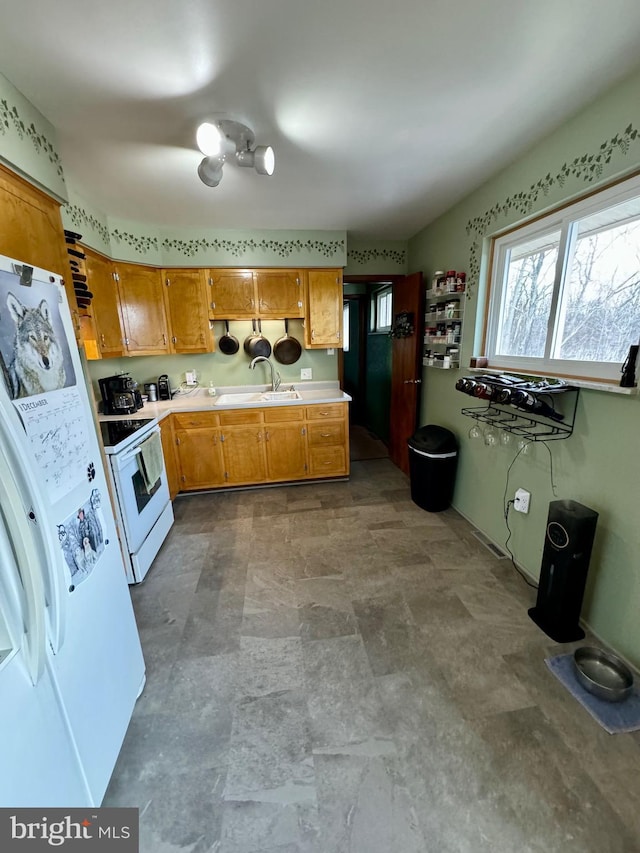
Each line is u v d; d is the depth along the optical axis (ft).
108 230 9.18
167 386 11.51
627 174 4.74
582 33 3.84
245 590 6.78
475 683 4.83
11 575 2.54
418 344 10.98
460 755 3.98
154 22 3.58
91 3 3.35
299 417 11.06
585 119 5.13
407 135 5.75
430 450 9.20
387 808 3.55
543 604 5.71
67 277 5.65
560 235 5.96
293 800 3.63
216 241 10.42
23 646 2.63
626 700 4.49
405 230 10.93
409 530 8.73
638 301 4.87
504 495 7.60
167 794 3.71
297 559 7.69
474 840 3.30
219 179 6.13
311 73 4.36
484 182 7.53
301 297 11.16
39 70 4.17
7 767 2.44
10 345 2.68
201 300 10.82
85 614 3.55
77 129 5.36
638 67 4.34
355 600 6.43
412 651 5.35
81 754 3.32
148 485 7.61
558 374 6.15
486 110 5.15
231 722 4.41
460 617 5.98
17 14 3.42
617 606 5.13
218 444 10.82
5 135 4.25
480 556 7.62
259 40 3.85
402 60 4.18
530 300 6.88
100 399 9.75
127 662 4.42
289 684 4.89
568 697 4.59
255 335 12.00
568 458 5.84
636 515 4.77
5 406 2.50
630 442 4.78
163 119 5.19
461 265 8.65
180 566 7.57
